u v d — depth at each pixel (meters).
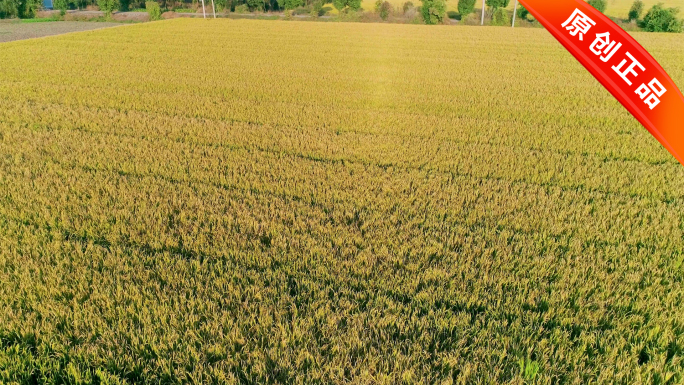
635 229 5.43
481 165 7.68
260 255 4.91
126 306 4.05
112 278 4.49
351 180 6.96
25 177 6.96
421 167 7.67
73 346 3.68
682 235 5.31
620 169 7.45
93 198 6.24
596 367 3.42
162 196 6.46
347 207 6.11
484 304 4.14
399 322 3.89
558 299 4.18
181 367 3.41
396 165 7.71
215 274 4.54
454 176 7.26
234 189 6.71
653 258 4.80
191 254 5.03
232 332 3.74
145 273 4.56
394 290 4.31
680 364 3.50
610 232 5.35
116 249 5.02
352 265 4.73
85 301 4.13
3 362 3.47
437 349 3.63
